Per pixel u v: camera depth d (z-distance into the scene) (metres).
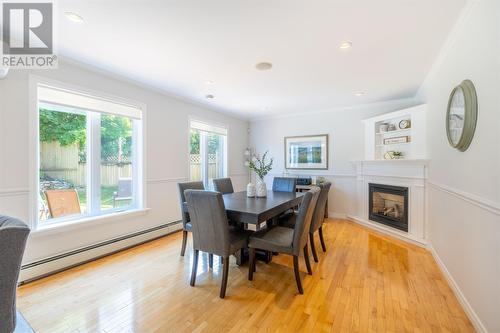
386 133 4.00
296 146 5.32
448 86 2.26
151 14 1.76
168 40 2.14
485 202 1.48
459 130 1.90
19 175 2.21
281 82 3.25
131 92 3.26
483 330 1.52
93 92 2.79
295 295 2.03
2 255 0.98
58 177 2.60
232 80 3.17
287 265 2.63
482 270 1.55
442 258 2.46
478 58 1.60
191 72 2.89
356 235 3.70
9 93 2.15
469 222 1.75
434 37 2.07
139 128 3.41
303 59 2.52
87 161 2.86
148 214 3.48
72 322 1.69
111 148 3.12
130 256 2.87
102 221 2.87
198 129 4.57
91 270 2.49
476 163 1.63
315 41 2.15
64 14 1.76
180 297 2.00
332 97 3.99
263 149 5.78
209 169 4.96
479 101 1.59
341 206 4.81
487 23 1.48
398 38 2.09
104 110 2.95
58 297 2.00
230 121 5.43
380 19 1.82
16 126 2.19
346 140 4.73
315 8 1.69
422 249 3.09
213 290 2.11
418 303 1.91
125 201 3.29
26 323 1.67
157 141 3.63
